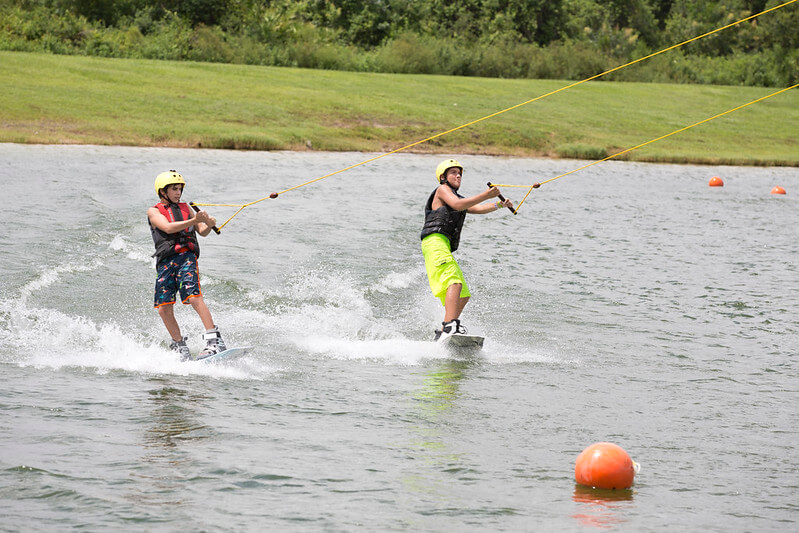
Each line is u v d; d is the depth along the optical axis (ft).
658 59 456.86
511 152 257.14
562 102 323.98
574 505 36.78
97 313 67.87
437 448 43.14
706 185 198.90
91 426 43.91
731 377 58.54
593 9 570.87
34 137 201.67
